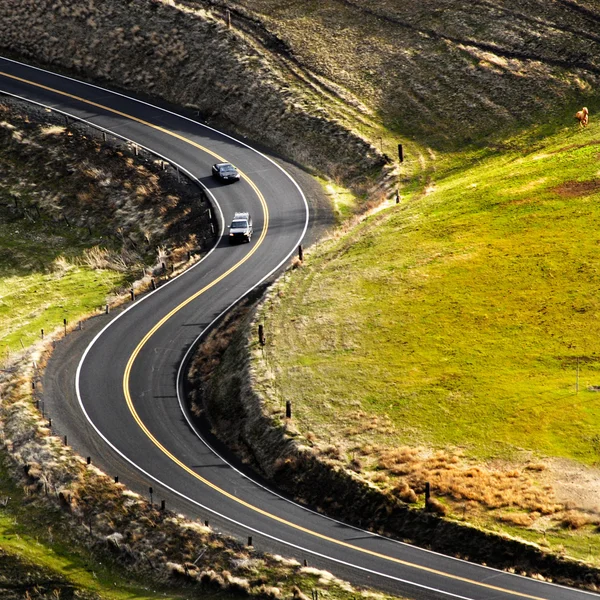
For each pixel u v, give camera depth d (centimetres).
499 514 4997
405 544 5006
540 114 10044
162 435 6241
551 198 8219
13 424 6419
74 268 9094
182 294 8012
